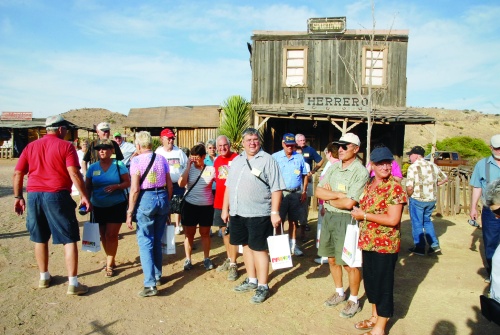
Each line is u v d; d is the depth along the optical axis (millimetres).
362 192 4023
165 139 6820
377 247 3488
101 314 4051
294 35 15398
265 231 4574
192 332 3732
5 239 6766
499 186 2562
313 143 15742
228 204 4973
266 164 4523
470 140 33125
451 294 4824
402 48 15102
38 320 3865
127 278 5129
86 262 5793
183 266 5734
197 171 5484
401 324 4000
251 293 4754
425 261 6207
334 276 4449
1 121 34688
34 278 4992
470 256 6500
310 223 8883
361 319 4062
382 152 3482
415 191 6461
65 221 4430
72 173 4445
